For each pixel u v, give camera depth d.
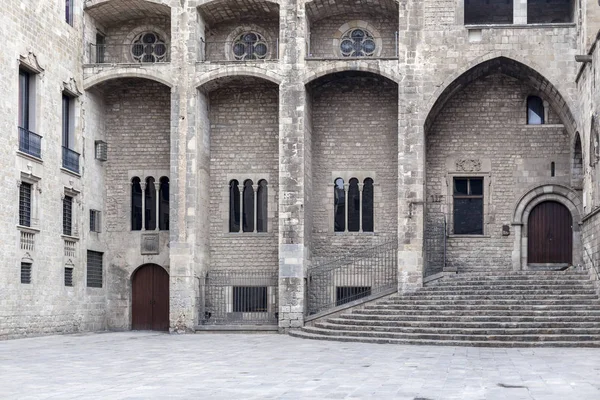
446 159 36.09
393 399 13.48
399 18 34.09
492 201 35.81
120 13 36.34
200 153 34.97
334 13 36.56
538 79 34.09
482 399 13.41
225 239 36.44
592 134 29.11
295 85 34.06
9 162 28.20
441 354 22.17
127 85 37.12
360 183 36.38
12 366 19.53
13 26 28.73
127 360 21.17
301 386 15.33
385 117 36.50
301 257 33.41
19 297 28.77
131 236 36.69
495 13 38.38
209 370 18.50
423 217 33.62
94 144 35.88
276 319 35.53
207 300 35.88
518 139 35.88
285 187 33.72
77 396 14.07
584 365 18.89
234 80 35.62
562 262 35.47
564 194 35.34
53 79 31.89
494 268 35.53
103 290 36.34
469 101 36.19
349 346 25.64
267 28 37.09
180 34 34.69
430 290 31.33
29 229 29.50
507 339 25.22
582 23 31.97
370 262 35.56
